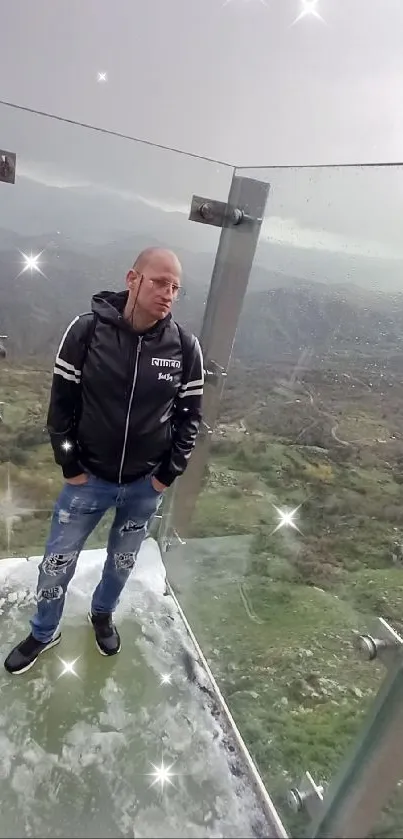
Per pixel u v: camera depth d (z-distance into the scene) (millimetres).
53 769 1184
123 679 1435
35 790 1137
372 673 941
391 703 833
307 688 1121
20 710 1306
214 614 1553
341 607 1044
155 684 1434
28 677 1395
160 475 1280
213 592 1583
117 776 1186
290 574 1256
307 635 1152
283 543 1285
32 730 1263
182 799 1155
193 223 1432
